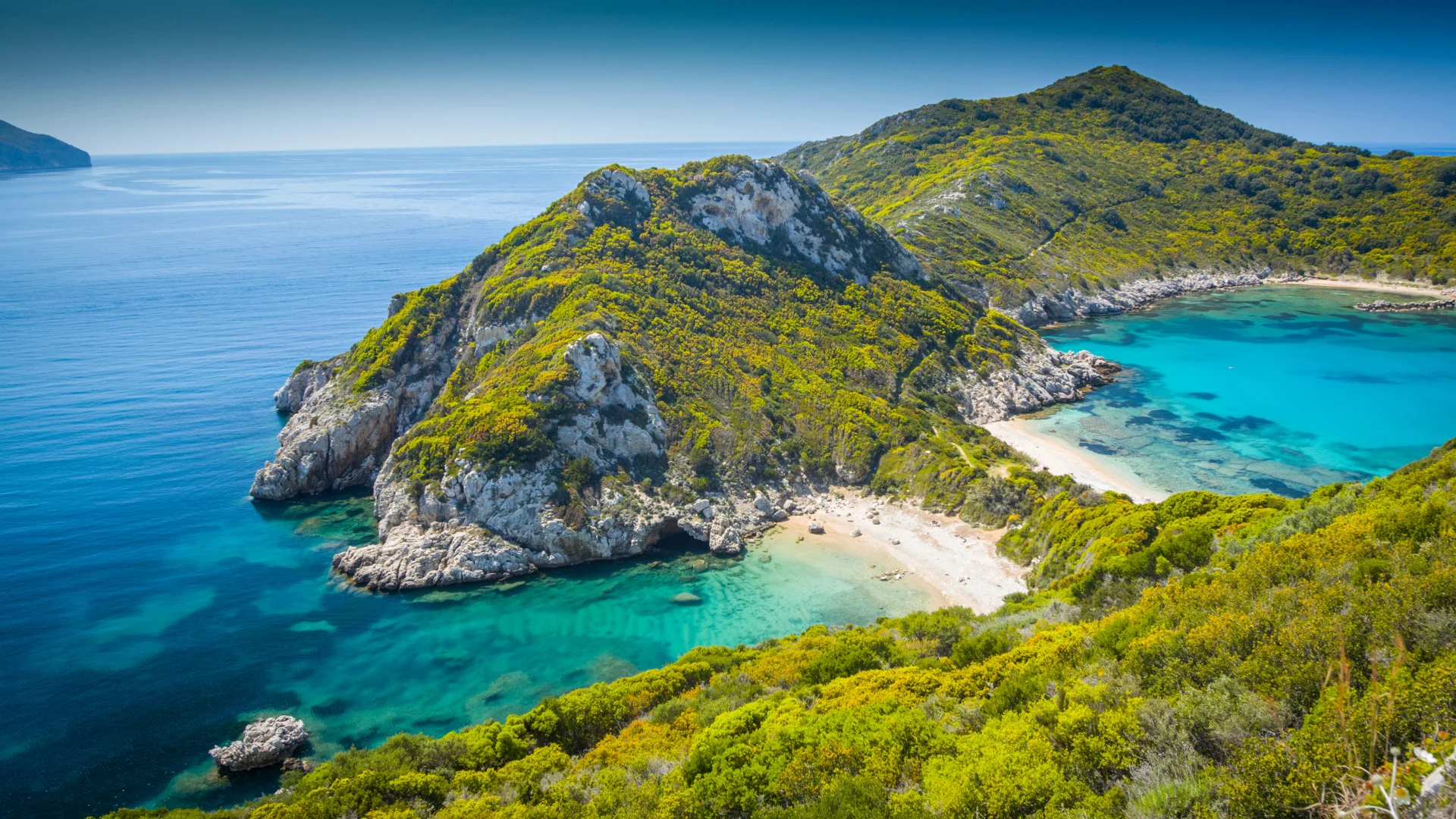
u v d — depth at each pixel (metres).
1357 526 32.66
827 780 26.92
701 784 28.41
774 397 90.75
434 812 32.62
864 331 107.50
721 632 58.91
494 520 69.31
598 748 37.03
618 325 89.06
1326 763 16.42
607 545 69.62
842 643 45.81
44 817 42.09
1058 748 24.11
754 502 77.81
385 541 71.31
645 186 114.88
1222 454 91.38
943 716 30.53
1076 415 106.56
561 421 74.81
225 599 63.97
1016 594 59.19
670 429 81.25
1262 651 23.81
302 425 89.44
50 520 77.69
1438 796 12.69
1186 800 19.00
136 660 55.81
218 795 43.69
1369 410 105.88
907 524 75.12
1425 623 21.64
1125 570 46.50
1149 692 25.84
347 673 54.44
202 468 91.06
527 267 99.81
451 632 59.41
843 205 130.12
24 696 51.75
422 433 78.56
